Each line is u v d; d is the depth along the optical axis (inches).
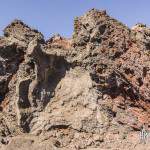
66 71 2343.8
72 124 2225.6
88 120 2222.0
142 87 2380.7
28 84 2321.6
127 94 2330.2
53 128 2234.3
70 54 2377.0
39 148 2044.8
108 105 2255.2
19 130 2271.2
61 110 2269.9
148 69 2425.0
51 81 2333.9
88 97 2265.0
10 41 2491.4
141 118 2272.4
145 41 2496.3
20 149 2043.6
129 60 2417.6
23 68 2377.0
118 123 2220.7
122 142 2137.1
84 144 2159.2
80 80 2310.5
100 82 2298.2
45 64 2317.9
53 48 2415.1
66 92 2304.4
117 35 2448.3
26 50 2436.0
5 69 2477.9
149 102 2357.3
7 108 2383.1
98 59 2352.4
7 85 2459.4
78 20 2476.6
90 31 2422.5
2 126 2320.4
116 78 2325.3
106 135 2180.1
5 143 2207.2
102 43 2404.0
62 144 2171.5
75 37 2442.2
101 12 2469.2
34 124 2266.2
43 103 2299.5
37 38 2437.3
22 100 2301.9
